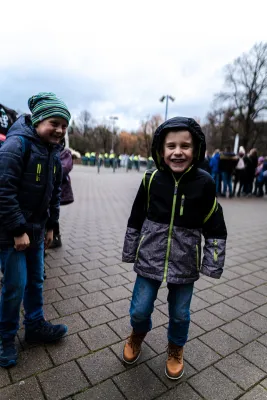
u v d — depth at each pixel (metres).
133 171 29.77
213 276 1.81
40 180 1.84
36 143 1.81
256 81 31.00
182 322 1.88
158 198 1.81
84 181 15.71
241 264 3.99
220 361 2.08
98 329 2.37
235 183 11.19
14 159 1.70
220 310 2.76
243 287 3.28
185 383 1.86
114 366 1.97
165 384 1.85
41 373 1.88
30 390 1.74
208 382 1.88
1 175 1.68
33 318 2.13
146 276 1.83
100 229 5.46
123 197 10.04
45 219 2.03
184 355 2.12
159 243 1.80
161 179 1.81
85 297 2.86
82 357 2.04
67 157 3.65
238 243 4.99
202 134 1.72
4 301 1.91
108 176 20.52
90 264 3.69
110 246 4.43
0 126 3.11
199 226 1.83
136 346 2.00
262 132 33.12
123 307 2.71
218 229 1.83
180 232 1.78
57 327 2.20
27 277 2.08
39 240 1.97
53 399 1.69
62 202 3.72
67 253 4.06
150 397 1.74
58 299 2.81
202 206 1.80
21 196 1.81
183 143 1.70
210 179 1.79
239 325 2.53
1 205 1.69
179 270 1.78
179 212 1.76
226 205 9.05
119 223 6.02
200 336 2.35
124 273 3.45
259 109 30.98
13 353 1.95
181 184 1.77
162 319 2.55
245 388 1.84
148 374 1.92
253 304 2.90
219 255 1.82
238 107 32.00
